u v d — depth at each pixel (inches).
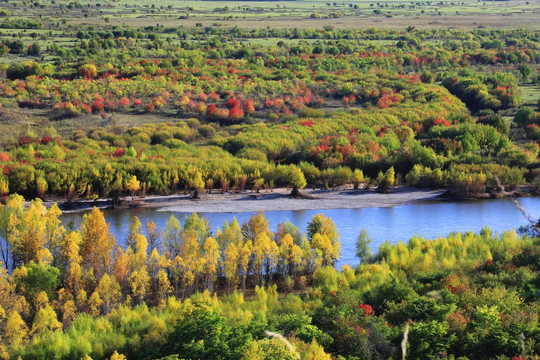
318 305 2844.5
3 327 2667.3
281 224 3720.5
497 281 2837.1
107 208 4874.5
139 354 2449.6
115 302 2923.2
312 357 2174.0
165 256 3196.4
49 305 2866.6
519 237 3742.6
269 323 2583.7
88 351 2448.3
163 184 5201.8
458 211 4751.5
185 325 2449.6
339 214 4729.3
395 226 4389.8
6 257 3671.3
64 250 3184.1
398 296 2741.1
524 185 5344.5
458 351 2375.7
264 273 3440.0
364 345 2345.0
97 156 5536.4
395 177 5561.0
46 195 5024.6
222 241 3432.6
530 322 2388.0
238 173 5369.1
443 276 2992.1
